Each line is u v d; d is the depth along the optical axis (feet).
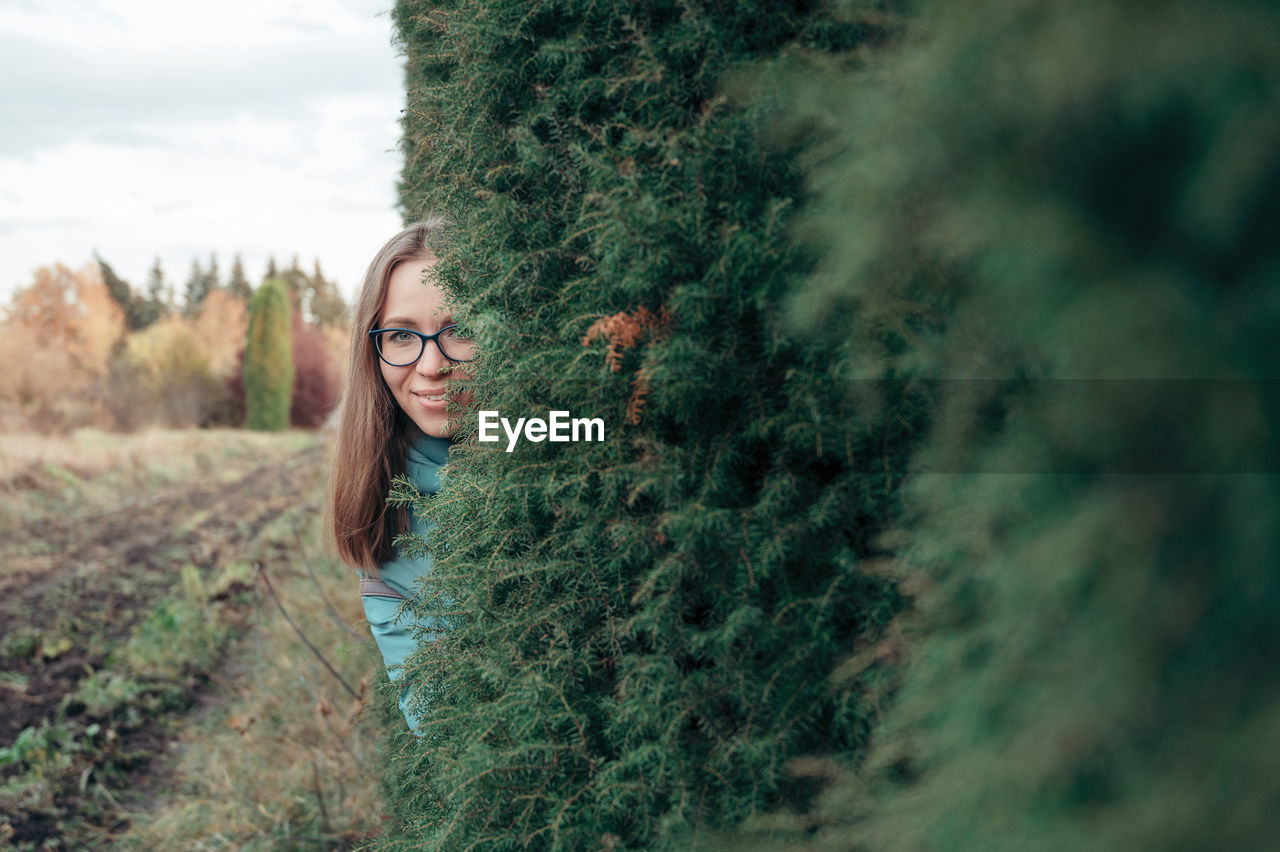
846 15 2.44
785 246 2.83
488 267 4.39
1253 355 1.36
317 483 27.53
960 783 1.79
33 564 24.22
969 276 1.98
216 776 11.06
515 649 3.77
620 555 3.38
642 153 3.36
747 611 2.89
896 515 2.76
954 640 2.10
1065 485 1.73
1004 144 1.62
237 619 18.34
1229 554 1.41
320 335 75.25
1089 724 1.54
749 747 2.86
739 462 3.22
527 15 3.72
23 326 61.16
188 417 63.41
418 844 4.39
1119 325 1.37
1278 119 1.25
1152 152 1.48
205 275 115.65
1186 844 1.38
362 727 10.52
